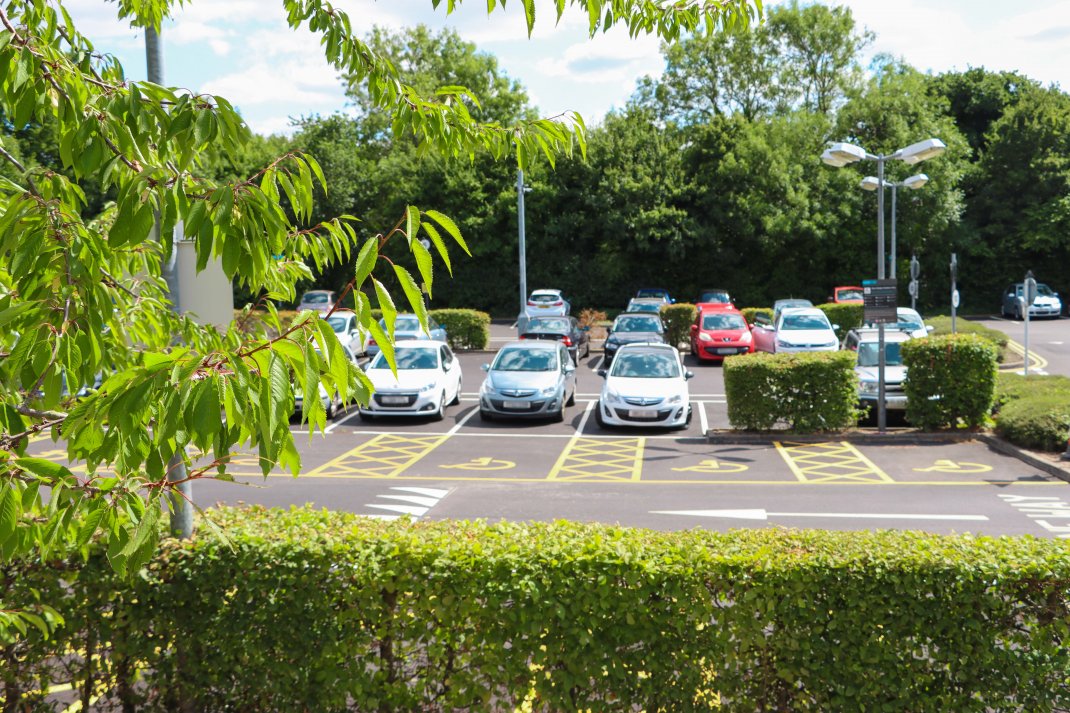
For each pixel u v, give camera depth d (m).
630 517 11.54
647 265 52.94
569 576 4.64
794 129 49.84
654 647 4.61
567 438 17.56
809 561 4.59
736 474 14.17
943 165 49.22
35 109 3.16
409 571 4.68
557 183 52.28
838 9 52.44
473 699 4.64
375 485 13.57
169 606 4.76
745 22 4.69
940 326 35.47
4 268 3.46
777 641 4.57
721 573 4.58
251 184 2.93
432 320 32.19
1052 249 52.81
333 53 4.15
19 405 3.27
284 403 2.42
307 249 4.16
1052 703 4.48
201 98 2.95
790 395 17.11
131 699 4.88
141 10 4.52
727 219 50.34
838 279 52.53
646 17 4.61
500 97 57.38
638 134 52.16
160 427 2.46
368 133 61.34
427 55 60.25
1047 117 51.94
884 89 50.28
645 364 19.39
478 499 12.64
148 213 2.68
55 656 4.81
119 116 2.98
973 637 4.51
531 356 20.42
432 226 2.63
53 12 3.75
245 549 4.70
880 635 4.54
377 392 19.12
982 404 16.69
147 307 4.21
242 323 4.13
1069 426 14.62
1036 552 4.71
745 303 52.72
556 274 53.41
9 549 2.98
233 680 4.77
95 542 4.77
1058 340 35.00
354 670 4.70
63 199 3.60
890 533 5.11
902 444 16.38
